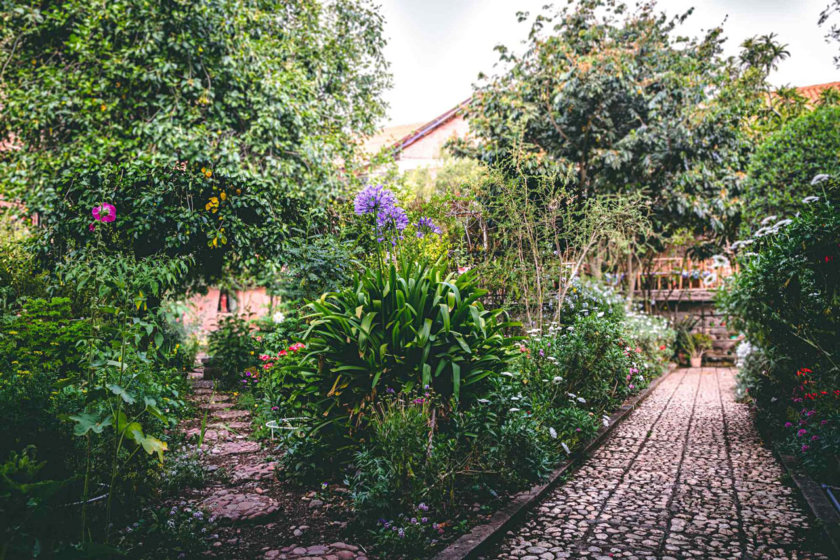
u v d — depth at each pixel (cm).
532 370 504
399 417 314
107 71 820
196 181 620
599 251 930
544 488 374
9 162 872
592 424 500
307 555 266
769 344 545
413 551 267
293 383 461
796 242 408
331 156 1013
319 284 619
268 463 426
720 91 1119
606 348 610
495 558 280
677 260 1566
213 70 862
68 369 352
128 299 346
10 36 859
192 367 816
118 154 790
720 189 1064
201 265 705
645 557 281
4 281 537
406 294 370
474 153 1133
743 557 280
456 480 360
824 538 295
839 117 741
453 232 684
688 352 1487
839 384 431
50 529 205
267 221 680
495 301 686
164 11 819
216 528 300
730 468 449
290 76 950
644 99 1030
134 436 233
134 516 297
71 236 586
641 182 1045
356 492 321
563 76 1010
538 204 693
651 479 420
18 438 231
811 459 394
